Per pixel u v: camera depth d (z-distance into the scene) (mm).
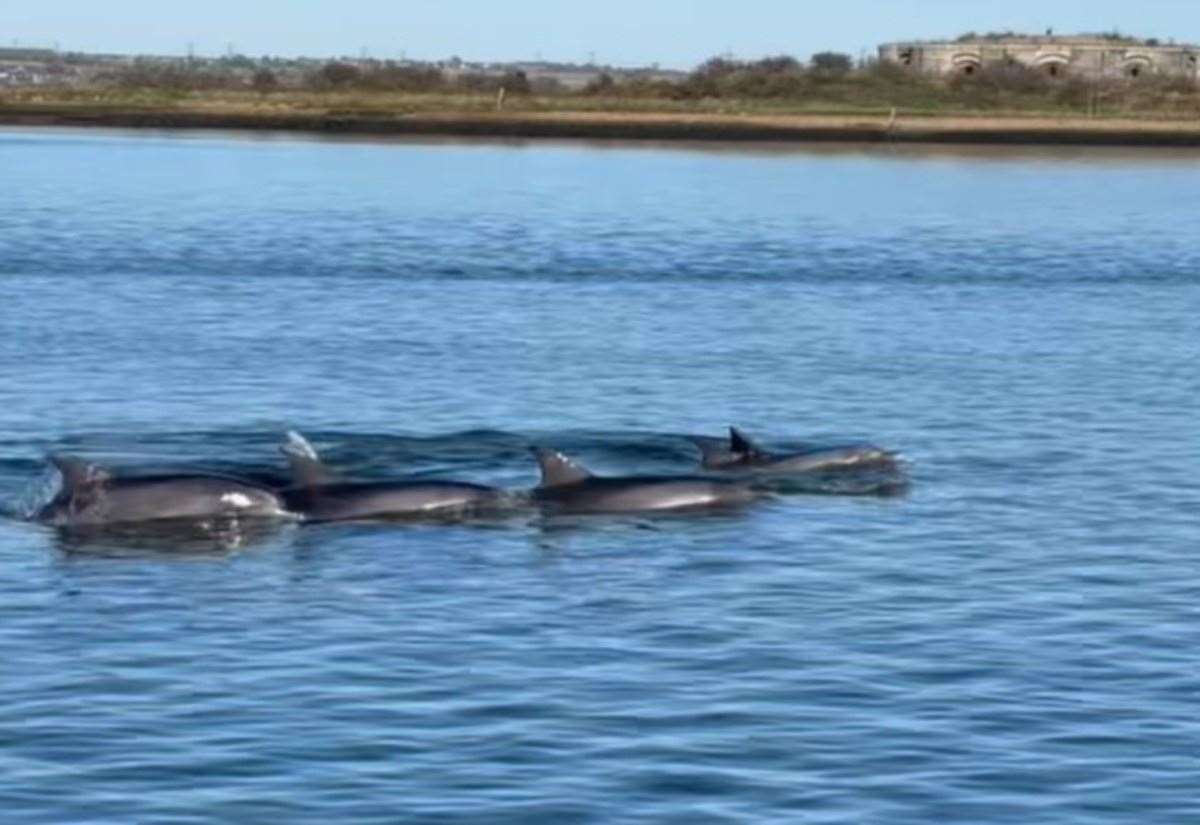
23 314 75188
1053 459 51000
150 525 43250
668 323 76875
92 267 91625
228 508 43562
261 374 62500
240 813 27188
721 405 58562
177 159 171750
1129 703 31812
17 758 29062
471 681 32656
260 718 30797
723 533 42875
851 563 40438
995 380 63656
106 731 30203
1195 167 182750
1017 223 125188
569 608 36969
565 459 45375
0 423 53906
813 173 169250
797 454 49094
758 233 115938
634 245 107625
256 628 35594
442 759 29172
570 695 31984
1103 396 60812
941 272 97625
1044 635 35469
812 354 68938
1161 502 46094
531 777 28500
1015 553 41312
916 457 51094
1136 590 38531
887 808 27578
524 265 97062
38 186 138750
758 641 35000
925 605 37344
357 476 48281
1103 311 83188
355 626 35750
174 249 99750
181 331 71625
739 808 27516
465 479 48188
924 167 178625
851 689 32406
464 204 132375
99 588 38281
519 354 67812
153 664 33469
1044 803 27812
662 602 37438
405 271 93438
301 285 87125
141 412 55875
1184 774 28859
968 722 30891
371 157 180625
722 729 30516
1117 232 119812
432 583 38719
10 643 34594
